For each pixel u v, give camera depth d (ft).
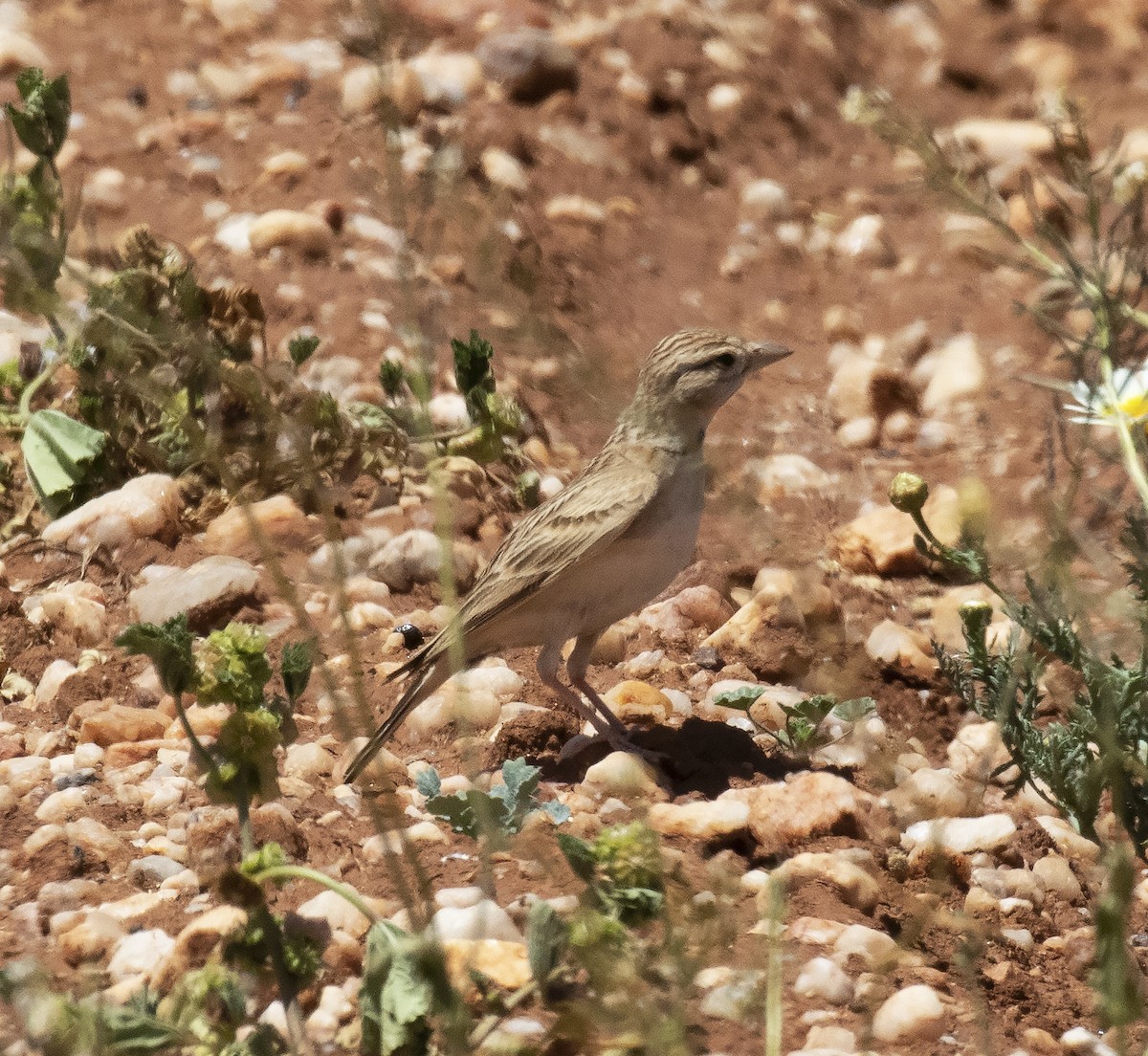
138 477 42.47
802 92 67.41
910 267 58.08
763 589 40.45
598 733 34.27
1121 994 19.20
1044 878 30.35
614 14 69.05
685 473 33.96
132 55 64.44
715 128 64.39
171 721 34.83
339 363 47.98
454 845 30.25
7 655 37.70
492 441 27.61
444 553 20.52
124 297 38.34
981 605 28.68
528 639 34.50
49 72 62.90
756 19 70.28
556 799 32.32
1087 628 24.18
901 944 23.04
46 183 28.35
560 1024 21.81
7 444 45.42
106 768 33.09
